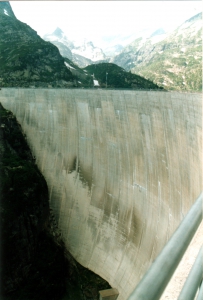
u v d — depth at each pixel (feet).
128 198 123.54
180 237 13.01
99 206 138.10
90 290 119.75
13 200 131.85
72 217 148.66
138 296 9.37
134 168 123.13
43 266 125.59
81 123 161.27
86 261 131.23
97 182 144.36
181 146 93.15
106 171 140.26
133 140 124.26
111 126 139.23
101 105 146.30
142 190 116.26
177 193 93.81
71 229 145.79
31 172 148.36
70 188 157.69
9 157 161.89
